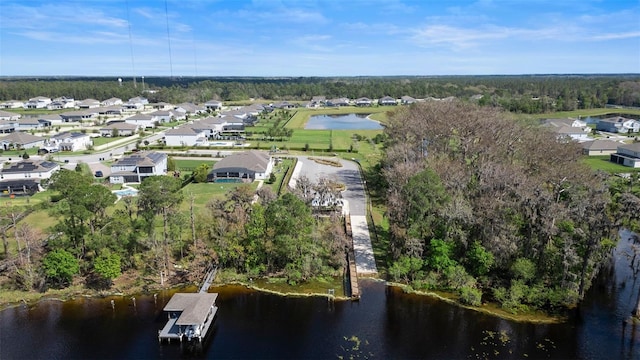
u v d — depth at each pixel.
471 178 66.31
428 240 58.34
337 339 44.38
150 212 55.38
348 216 75.06
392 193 65.88
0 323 46.75
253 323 47.19
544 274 52.91
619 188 74.31
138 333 45.22
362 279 56.22
